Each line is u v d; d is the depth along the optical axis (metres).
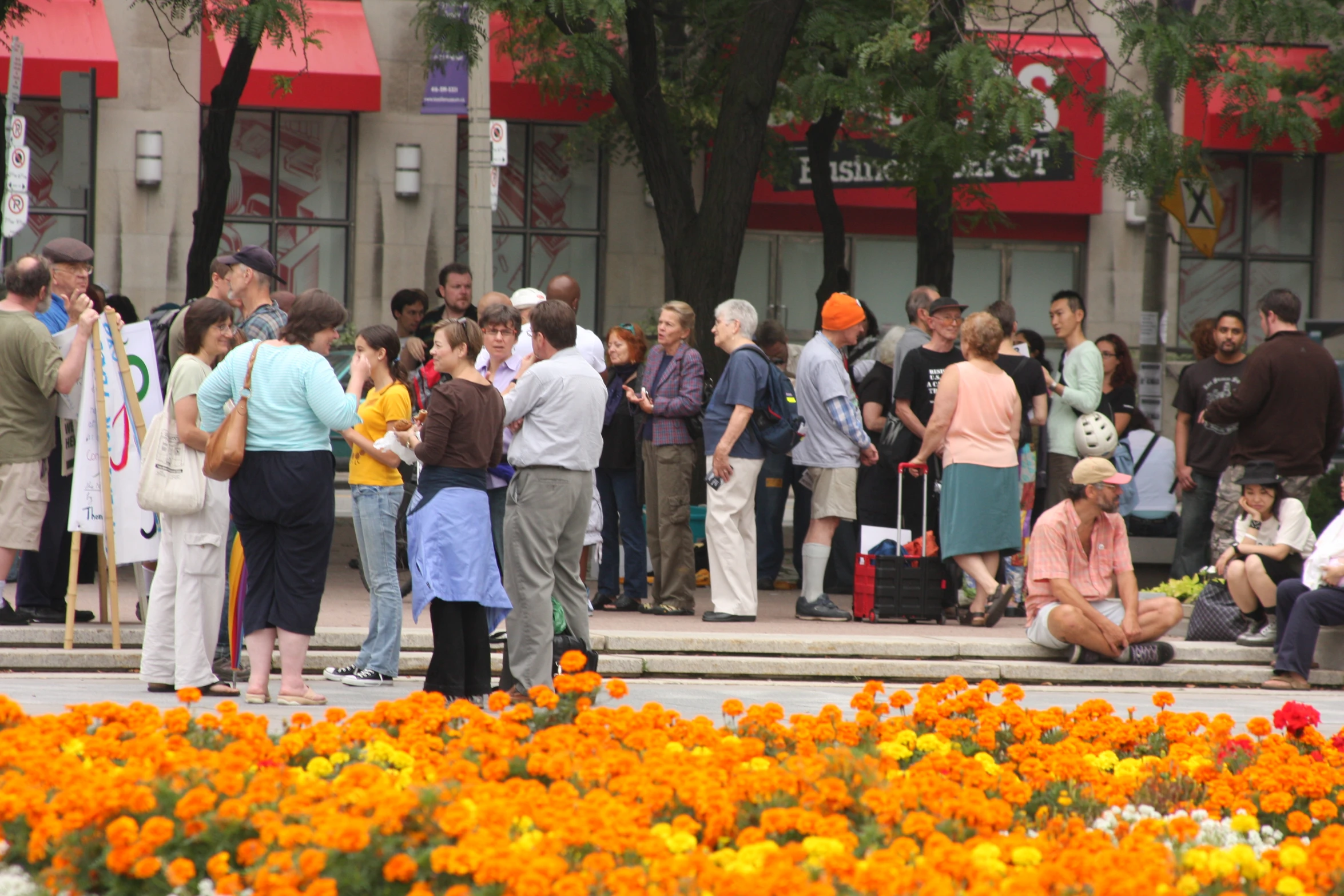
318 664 27.47
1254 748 18.30
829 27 44.12
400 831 11.80
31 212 71.00
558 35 47.81
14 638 27.38
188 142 71.44
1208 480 37.41
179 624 23.53
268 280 25.53
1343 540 30.27
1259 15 41.53
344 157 74.50
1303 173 82.38
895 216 79.56
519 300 30.11
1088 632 30.14
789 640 29.58
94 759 14.30
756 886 10.41
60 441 29.09
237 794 12.68
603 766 14.56
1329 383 34.81
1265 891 12.07
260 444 22.78
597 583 37.44
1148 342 52.97
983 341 33.53
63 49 68.31
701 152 70.69
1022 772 16.92
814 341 34.59
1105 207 79.62
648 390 33.59
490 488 26.58
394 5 73.69
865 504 36.53
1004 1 69.94
